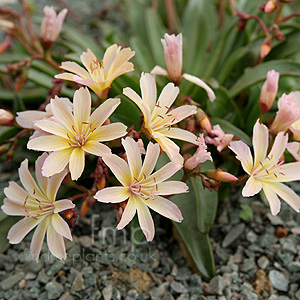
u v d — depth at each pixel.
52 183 0.19
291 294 0.22
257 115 0.26
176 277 0.23
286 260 0.23
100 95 0.20
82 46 0.30
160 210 0.19
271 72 0.21
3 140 0.26
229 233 0.25
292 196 0.20
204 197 0.23
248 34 0.29
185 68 0.30
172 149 0.19
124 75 0.24
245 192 0.19
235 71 0.29
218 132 0.21
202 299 0.22
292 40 0.28
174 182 0.19
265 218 0.25
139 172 0.19
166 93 0.20
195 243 0.23
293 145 0.21
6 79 0.31
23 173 0.20
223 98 0.26
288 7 0.33
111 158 0.18
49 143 0.18
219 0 0.36
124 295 0.22
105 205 0.26
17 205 0.20
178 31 0.33
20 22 0.29
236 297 0.22
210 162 0.23
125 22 0.42
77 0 0.45
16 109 0.26
